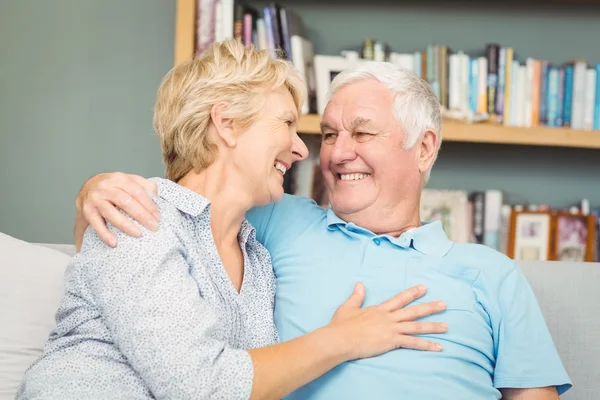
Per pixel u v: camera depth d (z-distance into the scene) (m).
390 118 1.65
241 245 1.55
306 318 1.55
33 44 3.08
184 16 2.69
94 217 1.28
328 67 2.79
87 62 3.10
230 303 1.40
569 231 2.93
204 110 1.45
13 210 3.09
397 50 3.07
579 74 2.85
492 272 1.61
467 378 1.51
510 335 1.58
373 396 1.45
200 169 1.49
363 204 1.65
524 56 3.10
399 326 1.47
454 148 3.12
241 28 2.73
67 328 1.32
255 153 1.47
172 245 1.29
